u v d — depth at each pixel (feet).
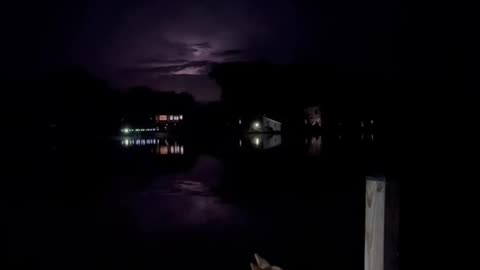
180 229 38.50
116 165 99.60
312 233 35.17
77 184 70.54
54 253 31.76
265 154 120.47
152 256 30.40
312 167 86.12
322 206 46.93
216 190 61.87
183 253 30.91
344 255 28.84
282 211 44.88
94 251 32.04
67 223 42.19
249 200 52.60
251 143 171.94
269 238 34.09
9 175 83.15
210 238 34.88
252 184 66.39
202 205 50.47
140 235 36.78
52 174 84.94
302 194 55.42
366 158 96.78
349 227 36.81
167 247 32.65
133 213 46.60
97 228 39.96
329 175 73.67
